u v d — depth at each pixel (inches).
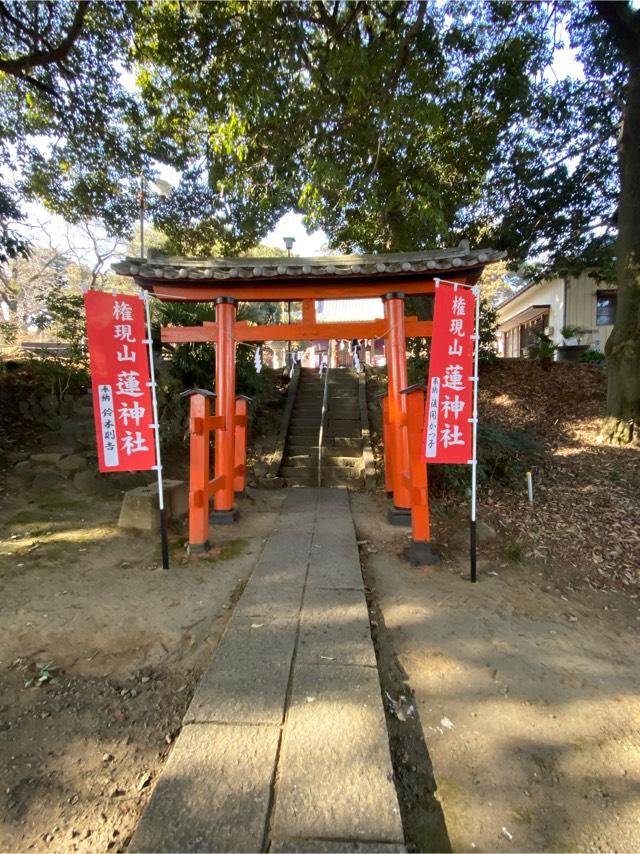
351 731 88.4
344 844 67.1
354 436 354.6
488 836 75.5
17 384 329.4
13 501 221.1
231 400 220.8
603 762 90.7
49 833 74.4
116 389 162.1
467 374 162.4
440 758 90.6
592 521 221.6
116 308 161.2
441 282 158.6
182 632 129.0
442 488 253.9
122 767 87.0
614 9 284.5
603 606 158.7
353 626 127.3
